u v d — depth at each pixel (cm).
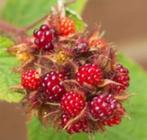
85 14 63
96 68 27
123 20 64
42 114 28
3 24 34
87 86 27
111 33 63
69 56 28
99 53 28
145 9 64
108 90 28
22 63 29
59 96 28
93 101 27
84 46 28
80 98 27
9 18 43
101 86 27
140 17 64
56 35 29
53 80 28
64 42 29
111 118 28
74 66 28
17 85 29
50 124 29
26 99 28
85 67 27
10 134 57
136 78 37
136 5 64
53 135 34
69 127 28
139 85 36
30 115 29
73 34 29
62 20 29
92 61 28
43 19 34
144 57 64
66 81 28
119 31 64
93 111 27
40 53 29
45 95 28
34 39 29
